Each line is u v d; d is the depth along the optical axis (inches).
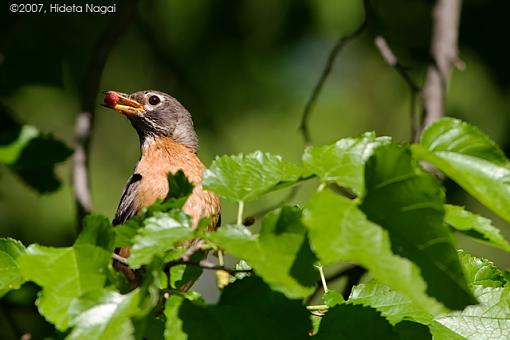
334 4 574.6
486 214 506.9
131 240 163.3
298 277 145.2
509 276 223.1
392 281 137.4
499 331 192.7
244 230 152.7
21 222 540.1
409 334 184.7
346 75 624.4
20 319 358.3
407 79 432.5
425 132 152.4
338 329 174.1
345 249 138.9
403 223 141.0
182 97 571.8
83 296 153.4
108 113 602.9
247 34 580.4
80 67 554.6
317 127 616.1
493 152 149.3
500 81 561.3
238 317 159.8
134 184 376.2
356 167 157.0
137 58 577.9
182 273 188.5
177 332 158.1
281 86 604.7
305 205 151.6
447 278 137.9
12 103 551.2
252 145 594.2
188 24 573.3
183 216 160.6
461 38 562.6
